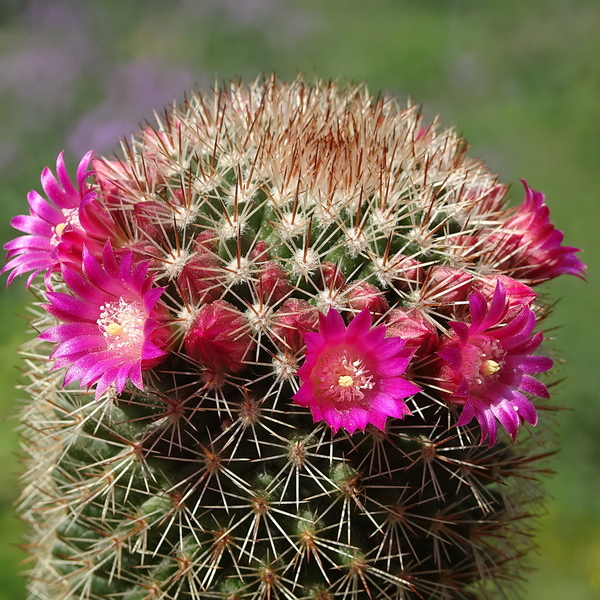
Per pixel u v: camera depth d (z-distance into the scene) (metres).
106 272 0.14
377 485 0.15
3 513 0.29
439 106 0.62
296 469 0.15
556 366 0.20
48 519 0.18
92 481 0.16
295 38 0.63
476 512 0.17
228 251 0.15
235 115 0.17
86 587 0.17
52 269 0.15
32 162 0.46
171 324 0.14
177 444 0.15
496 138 0.59
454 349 0.14
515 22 0.71
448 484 0.16
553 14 0.70
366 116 0.18
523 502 0.18
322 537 0.15
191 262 0.15
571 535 0.36
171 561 0.16
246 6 0.61
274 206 0.16
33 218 0.16
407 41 0.67
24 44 0.51
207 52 0.58
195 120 0.18
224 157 0.16
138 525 0.16
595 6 0.71
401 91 0.63
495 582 0.18
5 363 0.33
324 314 0.15
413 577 0.16
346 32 0.67
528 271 0.18
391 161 0.16
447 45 0.67
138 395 0.15
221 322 0.14
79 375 0.14
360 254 0.15
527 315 0.15
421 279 0.16
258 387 0.15
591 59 0.65
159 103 0.49
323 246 0.16
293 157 0.16
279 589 0.15
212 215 0.16
